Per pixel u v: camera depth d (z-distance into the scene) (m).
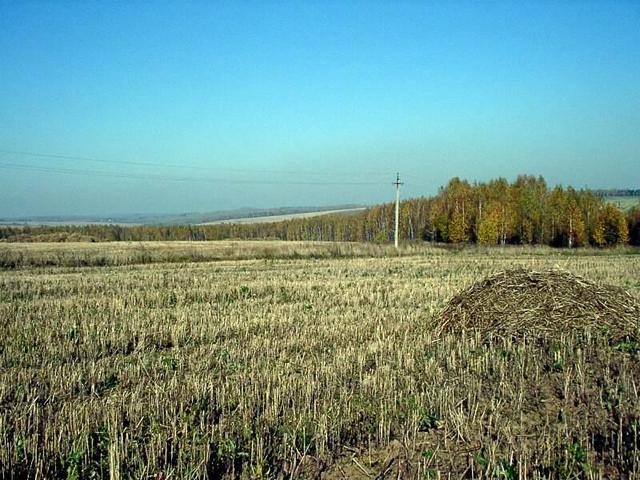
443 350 11.70
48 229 95.94
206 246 54.41
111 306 17.97
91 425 7.46
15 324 14.79
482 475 6.34
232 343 12.90
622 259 41.22
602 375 9.91
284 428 7.35
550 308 12.88
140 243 62.31
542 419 7.99
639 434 7.28
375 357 11.23
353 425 7.69
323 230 116.31
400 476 6.39
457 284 23.86
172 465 6.54
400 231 96.19
